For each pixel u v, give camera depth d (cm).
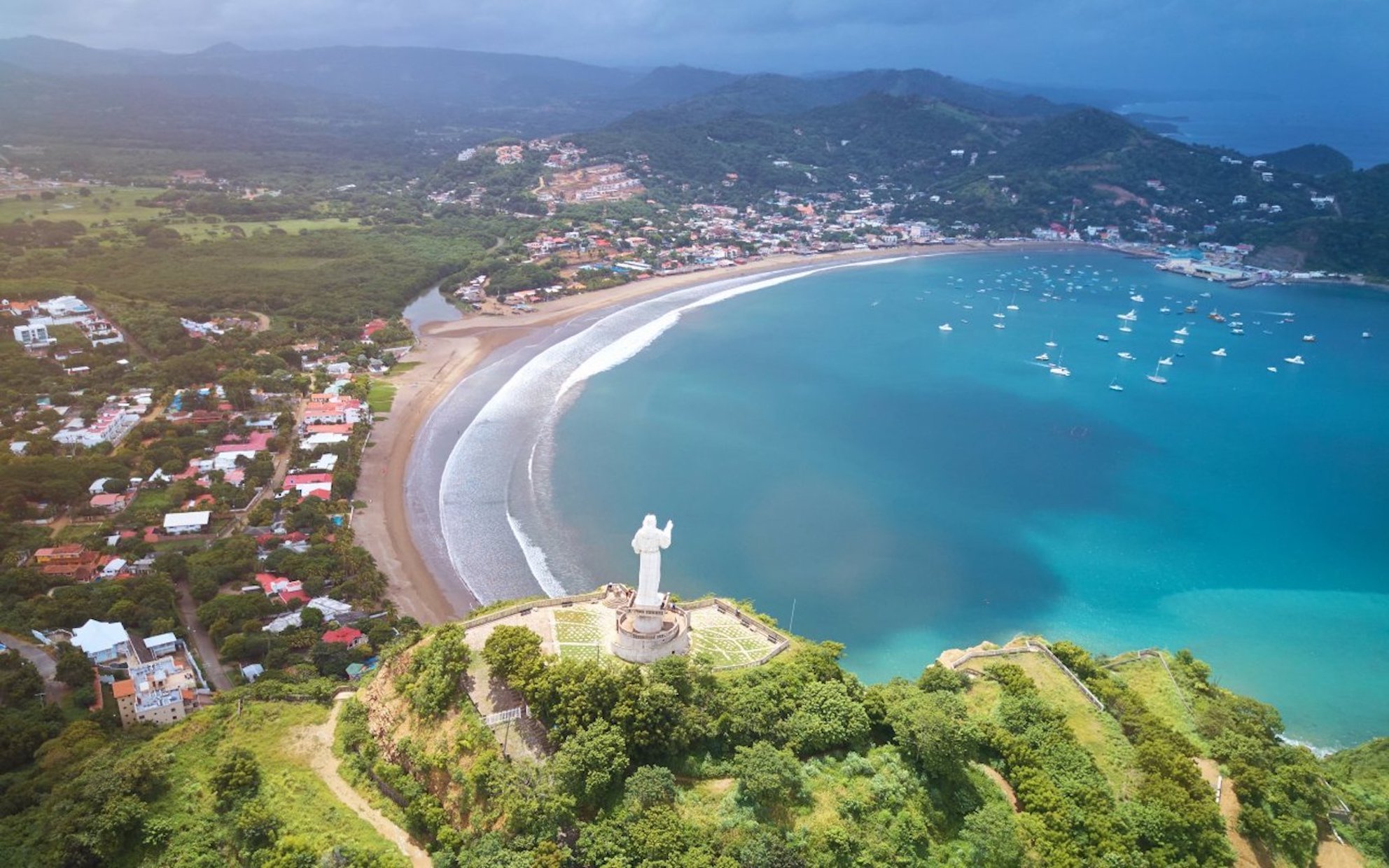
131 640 11162
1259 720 9369
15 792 8119
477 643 8488
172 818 7206
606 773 6694
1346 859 8019
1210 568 14562
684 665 7700
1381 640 12888
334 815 7250
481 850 6347
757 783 6562
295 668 10600
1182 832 7300
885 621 12731
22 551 13038
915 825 6744
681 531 14838
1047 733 8175
